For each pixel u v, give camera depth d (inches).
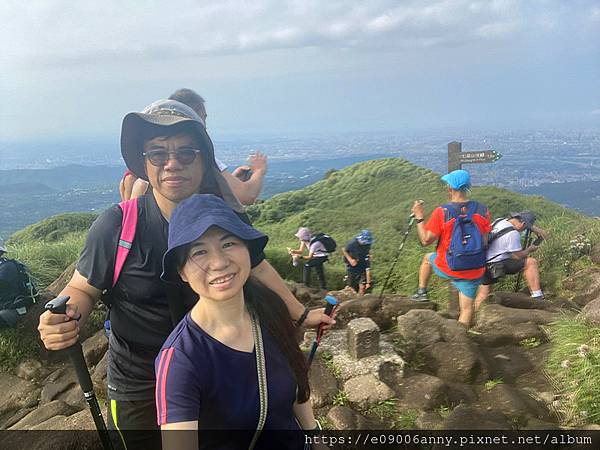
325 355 154.6
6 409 170.4
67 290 78.6
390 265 354.3
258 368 62.4
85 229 459.5
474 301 191.6
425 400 130.3
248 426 62.3
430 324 166.6
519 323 176.1
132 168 81.7
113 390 82.7
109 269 77.0
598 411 118.1
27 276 199.2
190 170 79.2
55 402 160.1
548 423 115.6
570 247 271.1
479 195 441.4
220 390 60.7
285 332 66.6
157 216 78.2
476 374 143.9
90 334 210.8
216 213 60.2
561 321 164.7
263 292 68.0
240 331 63.1
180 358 59.7
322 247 315.6
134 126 78.2
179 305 76.2
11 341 192.2
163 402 59.4
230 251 60.2
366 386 135.5
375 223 425.1
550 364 144.5
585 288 232.1
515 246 213.0
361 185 531.2
